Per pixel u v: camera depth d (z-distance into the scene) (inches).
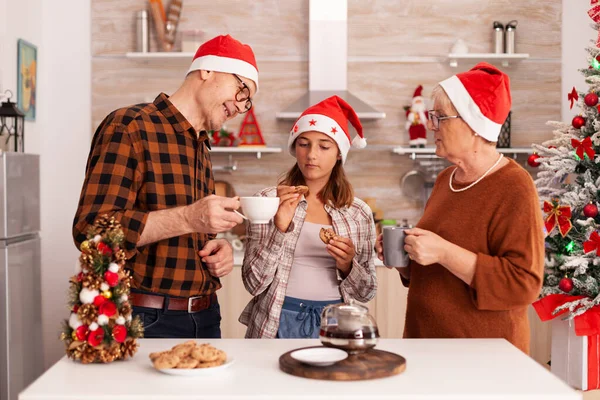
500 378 56.9
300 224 92.1
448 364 61.1
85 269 61.3
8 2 148.3
